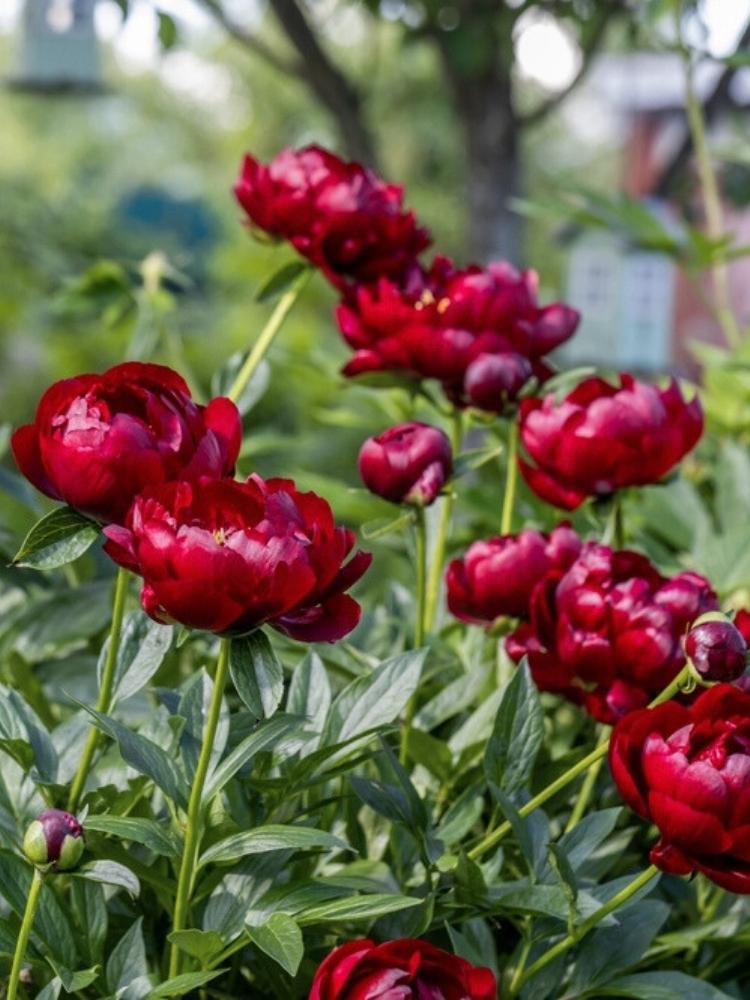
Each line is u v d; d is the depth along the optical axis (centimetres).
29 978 154
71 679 197
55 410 139
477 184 561
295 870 160
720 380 274
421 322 192
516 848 169
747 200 584
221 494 127
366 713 155
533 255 1535
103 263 258
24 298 852
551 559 171
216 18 530
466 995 130
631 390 176
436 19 509
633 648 154
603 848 171
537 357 203
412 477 171
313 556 126
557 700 190
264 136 1542
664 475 187
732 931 168
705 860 136
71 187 1302
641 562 161
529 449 181
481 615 177
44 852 131
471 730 174
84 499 134
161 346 818
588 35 498
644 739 138
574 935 146
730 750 136
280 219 204
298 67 544
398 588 213
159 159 2256
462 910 154
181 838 142
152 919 160
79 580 213
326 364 271
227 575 122
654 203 616
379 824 170
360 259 205
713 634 136
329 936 156
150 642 154
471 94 558
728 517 240
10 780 160
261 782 148
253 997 161
